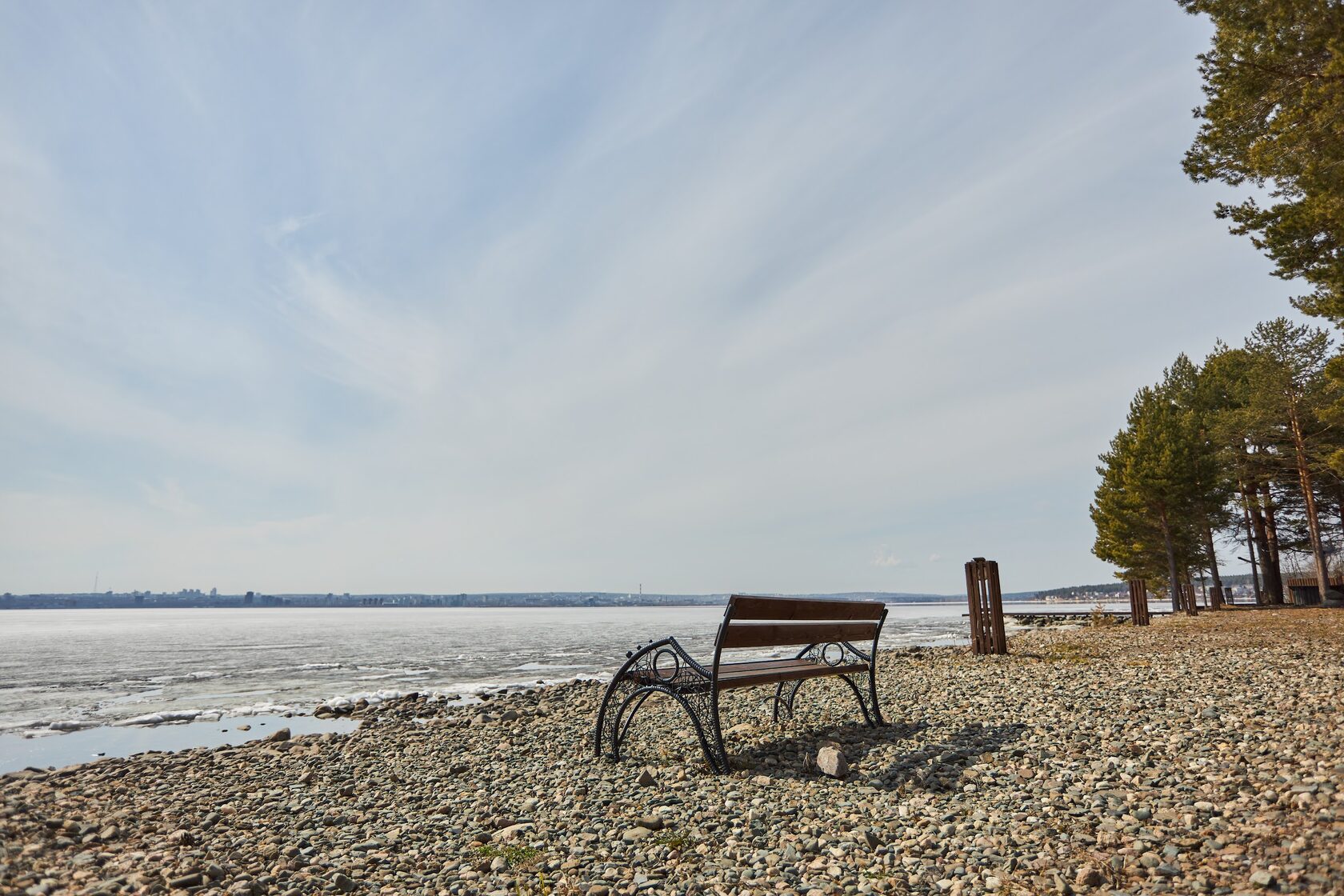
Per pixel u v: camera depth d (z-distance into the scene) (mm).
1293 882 2893
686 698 6008
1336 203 11172
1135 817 3893
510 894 3664
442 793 5891
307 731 10188
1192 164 13648
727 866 3832
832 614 6781
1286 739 5020
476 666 19891
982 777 4961
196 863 4004
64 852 4023
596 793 5445
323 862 4184
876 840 3967
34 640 35750
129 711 12102
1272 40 11359
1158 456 29438
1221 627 18203
